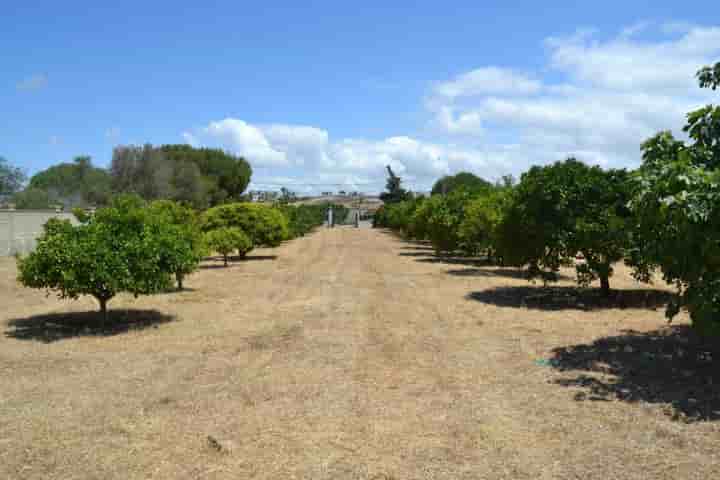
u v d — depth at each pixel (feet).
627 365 23.32
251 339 28.91
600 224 37.24
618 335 29.27
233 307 39.45
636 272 35.96
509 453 14.65
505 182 140.26
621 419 17.06
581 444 15.20
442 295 44.86
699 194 19.40
